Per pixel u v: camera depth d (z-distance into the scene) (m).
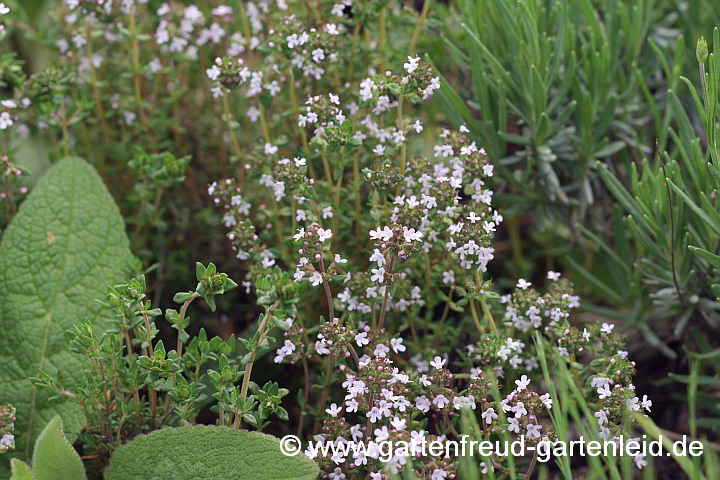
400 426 0.88
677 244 0.97
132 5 1.03
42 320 0.96
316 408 0.98
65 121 1.01
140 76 1.06
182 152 1.08
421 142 1.11
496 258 1.12
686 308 1.00
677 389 1.04
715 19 1.05
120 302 0.90
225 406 0.90
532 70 0.99
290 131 1.04
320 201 0.98
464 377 0.95
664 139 1.01
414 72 0.93
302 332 0.93
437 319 1.04
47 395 0.95
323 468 0.91
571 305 0.94
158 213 1.03
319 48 0.97
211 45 1.09
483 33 1.02
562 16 0.99
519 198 1.04
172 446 0.90
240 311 1.08
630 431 0.91
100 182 0.99
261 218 1.00
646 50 1.03
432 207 0.94
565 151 1.03
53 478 0.90
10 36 1.16
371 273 0.93
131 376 0.91
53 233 0.97
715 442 1.03
